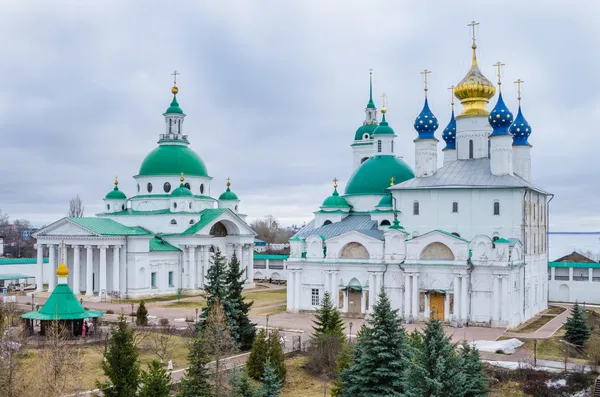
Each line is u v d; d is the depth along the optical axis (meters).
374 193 112.25
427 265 90.19
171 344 71.00
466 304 88.00
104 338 71.25
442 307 90.06
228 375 50.84
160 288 125.81
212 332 57.34
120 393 44.59
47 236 123.06
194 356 45.94
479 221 94.00
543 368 62.50
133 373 45.00
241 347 71.69
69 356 51.66
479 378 46.81
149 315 96.62
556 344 75.75
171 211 132.12
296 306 99.00
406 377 45.72
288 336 78.38
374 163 115.56
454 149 114.75
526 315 95.62
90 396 50.81
